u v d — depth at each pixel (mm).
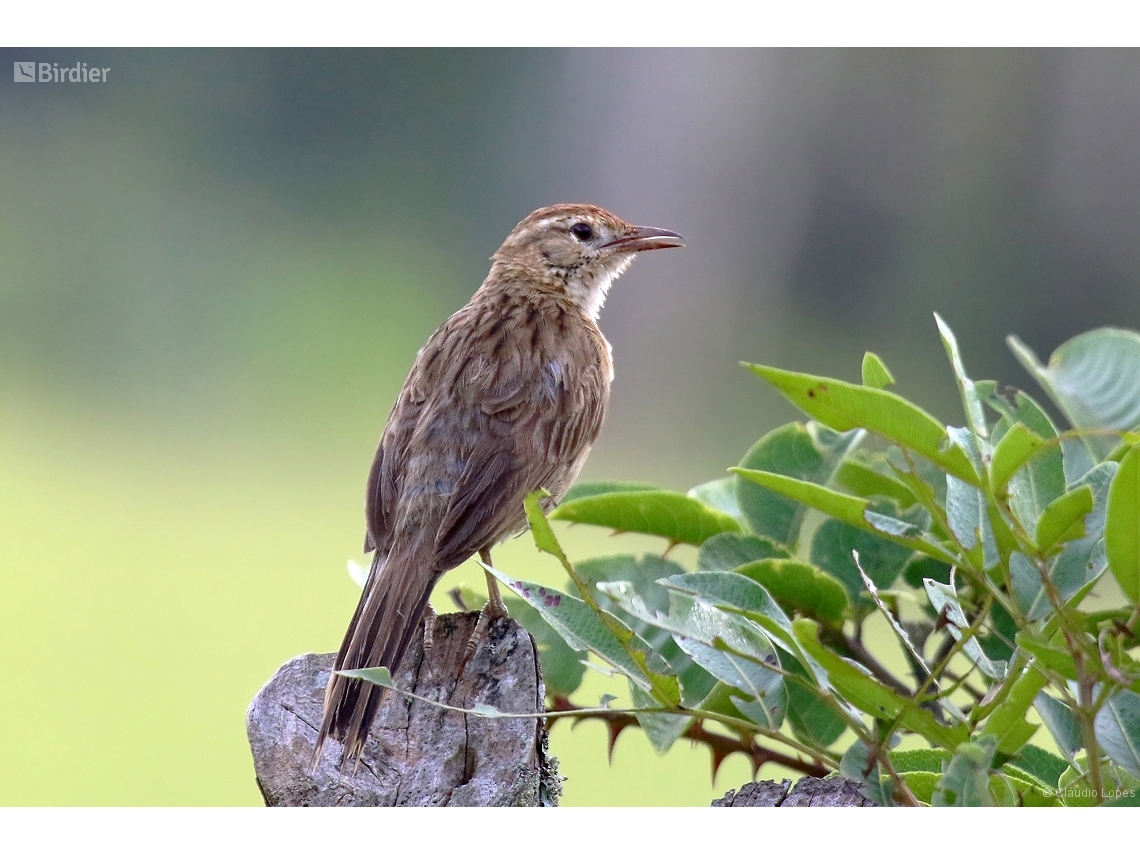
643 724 3893
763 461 4762
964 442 3199
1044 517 3188
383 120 21578
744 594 3400
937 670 3342
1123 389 4449
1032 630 3309
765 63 21609
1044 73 20344
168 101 20781
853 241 21266
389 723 4527
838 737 4117
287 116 21281
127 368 18891
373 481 6109
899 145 21125
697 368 19453
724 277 21375
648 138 22203
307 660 4641
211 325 19812
